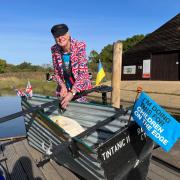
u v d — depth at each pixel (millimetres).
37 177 4344
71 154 3791
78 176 4359
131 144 3551
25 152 5395
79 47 4688
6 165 4801
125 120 4141
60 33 4488
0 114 10344
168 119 3230
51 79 5305
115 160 3373
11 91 21469
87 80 4805
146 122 3371
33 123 4922
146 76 25750
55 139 4281
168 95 13891
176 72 23094
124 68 28516
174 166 4605
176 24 25844
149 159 3938
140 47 27062
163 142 3268
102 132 4535
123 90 17938
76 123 4676
